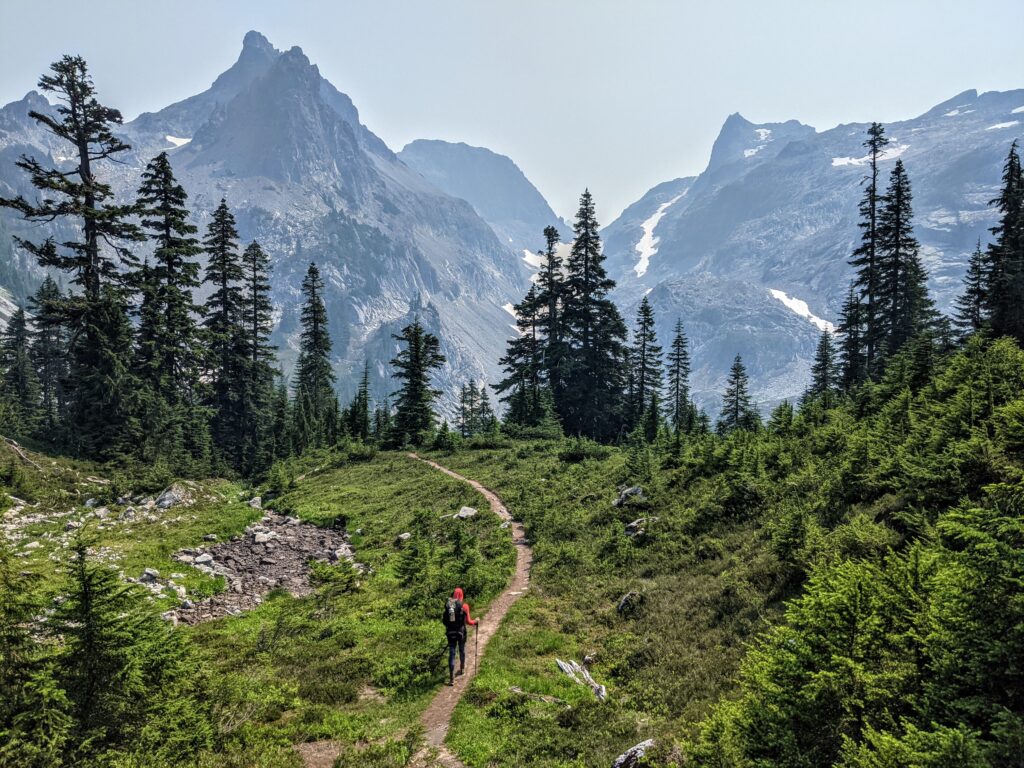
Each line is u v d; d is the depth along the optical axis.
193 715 8.48
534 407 57.75
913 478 12.29
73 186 34.56
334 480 39.31
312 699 10.62
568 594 16.31
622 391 61.41
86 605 7.82
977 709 5.20
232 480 42.75
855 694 6.20
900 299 43.00
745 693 7.35
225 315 53.69
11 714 6.79
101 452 34.16
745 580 12.92
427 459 44.31
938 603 6.04
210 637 13.85
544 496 27.11
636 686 10.53
